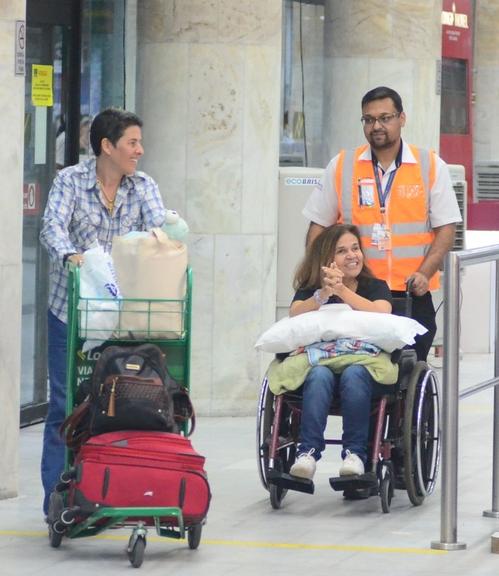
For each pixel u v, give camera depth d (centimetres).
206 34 2342
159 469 1439
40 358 2367
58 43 2359
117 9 2491
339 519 1680
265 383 1717
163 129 2358
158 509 1434
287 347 1706
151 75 2359
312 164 3109
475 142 4531
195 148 2358
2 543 1530
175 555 1490
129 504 1434
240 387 2403
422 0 2855
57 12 2334
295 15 3073
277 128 2414
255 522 1656
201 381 2391
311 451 1661
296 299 1764
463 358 3170
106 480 1431
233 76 2355
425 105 2884
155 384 1470
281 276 2547
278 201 2533
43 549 1508
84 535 1493
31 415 2336
